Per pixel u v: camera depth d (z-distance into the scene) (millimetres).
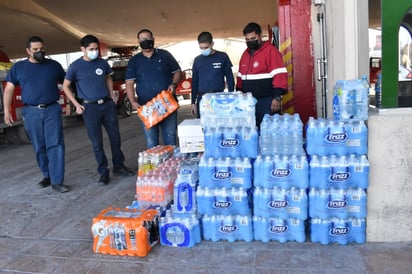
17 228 3805
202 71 4766
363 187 2939
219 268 2812
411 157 2924
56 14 13305
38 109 4738
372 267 2699
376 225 3041
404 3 2824
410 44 2982
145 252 3059
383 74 2926
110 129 5246
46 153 5090
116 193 4727
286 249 3031
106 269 2908
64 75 5043
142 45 4648
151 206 3494
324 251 2967
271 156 3062
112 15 13781
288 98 4973
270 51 4125
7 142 9328
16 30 13641
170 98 4590
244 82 4301
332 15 4000
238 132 3076
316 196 3008
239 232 3186
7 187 5301
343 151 2932
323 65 4422
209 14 14117
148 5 12562
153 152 4293
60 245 3371
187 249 3133
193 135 3803
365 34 3307
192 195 3221
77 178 5535
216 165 3105
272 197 3059
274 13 12883
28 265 3041
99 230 3131
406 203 2986
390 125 2898
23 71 4656
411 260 2762
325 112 4453
